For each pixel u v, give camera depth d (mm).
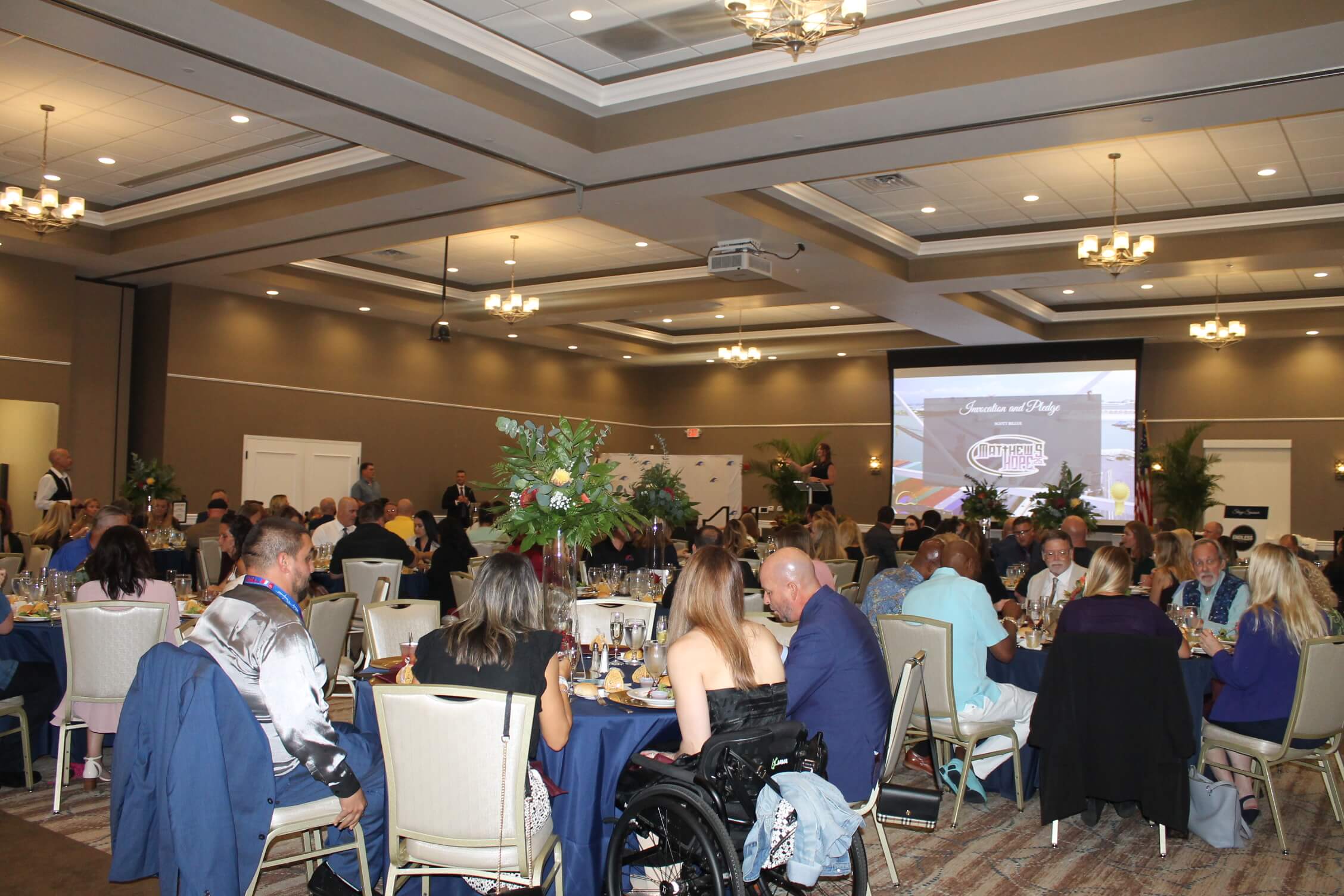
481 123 6906
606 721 3449
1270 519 15289
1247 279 13219
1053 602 6578
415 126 7004
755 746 2932
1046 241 10906
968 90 6203
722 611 3271
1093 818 4828
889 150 7277
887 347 17344
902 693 3617
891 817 3635
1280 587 4617
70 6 5277
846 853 2920
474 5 6090
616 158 7613
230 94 6457
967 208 10148
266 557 3264
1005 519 14125
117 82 7332
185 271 11984
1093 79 6012
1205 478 14953
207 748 2953
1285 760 4539
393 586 7941
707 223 9414
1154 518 15844
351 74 6117
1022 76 6000
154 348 12867
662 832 3082
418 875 3252
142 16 5395
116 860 3111
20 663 5184
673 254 12523
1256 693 4625
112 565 4867
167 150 8766
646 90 7129
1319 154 8422
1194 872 4242
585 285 13953
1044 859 4371
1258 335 14789
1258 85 6027
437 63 6363
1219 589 6105
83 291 12406
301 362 14227
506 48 6566
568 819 3404
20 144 8625
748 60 6688
